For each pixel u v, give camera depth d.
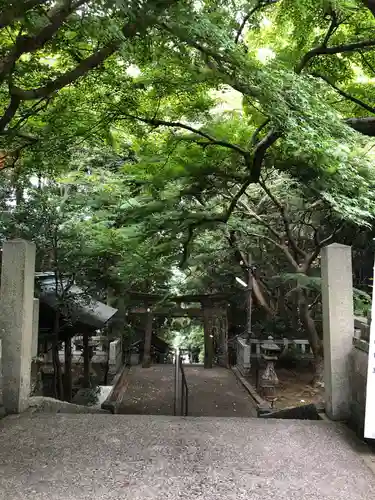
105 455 3.74
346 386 4.77
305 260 11.58
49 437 4.11
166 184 8.82
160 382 13.01
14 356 4.82
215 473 3.46
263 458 3.75
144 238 8.95
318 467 3.60
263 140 6.91
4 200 9.66
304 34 6.87
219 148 8.10
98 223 9.91
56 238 9.45
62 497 3.07
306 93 5.48
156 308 15.14
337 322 4.82
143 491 3.17
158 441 4.05
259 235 12.13
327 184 6.81
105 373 13.15
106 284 12.98
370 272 12.88
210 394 11.76
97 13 3.56
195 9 4.98
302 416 5.70
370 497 3.15
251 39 7.78
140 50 5.05
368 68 7.49
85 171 11.78
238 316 16.97
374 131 6.48
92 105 7.26
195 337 21.14
